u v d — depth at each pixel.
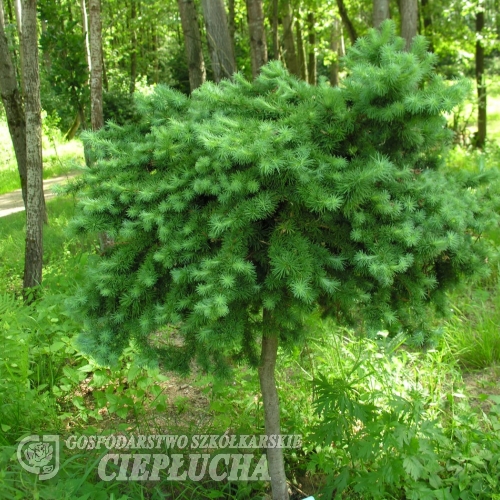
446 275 2.21
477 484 2.46
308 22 12.52
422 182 1.95
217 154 1.83
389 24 2.13
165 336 3.29
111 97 11.26
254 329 2.20
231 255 1.82
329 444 2.52
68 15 6.49
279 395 3.07
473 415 2.77
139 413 3.06
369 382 3.11
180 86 17.22
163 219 1.96
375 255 1.81
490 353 3.61
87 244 5.82
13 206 10.70
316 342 3.03
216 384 2.79
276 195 1.87
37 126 4.79
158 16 14.09
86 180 2.24
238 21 13.74
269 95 2.23
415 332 2.12
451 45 11.73
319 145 1.97
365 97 1.88
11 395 2.89
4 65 5.50
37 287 4.48
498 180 2.29
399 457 2.37
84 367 3.10
